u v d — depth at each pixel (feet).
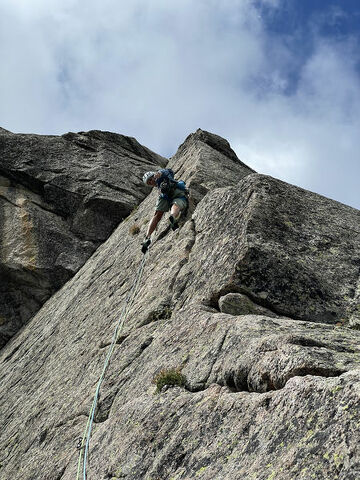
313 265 31.65
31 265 71.72
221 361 22.93
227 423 19.02
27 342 61.00
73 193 79.92
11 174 81.00
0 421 43.57
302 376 18.07
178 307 33.60
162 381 24.23
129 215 79.15
